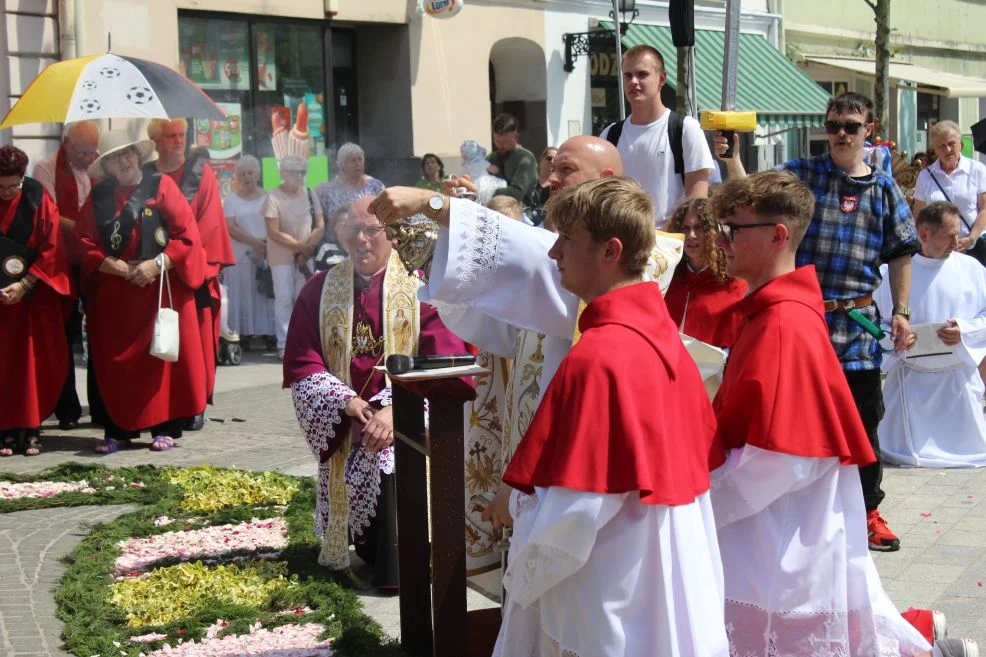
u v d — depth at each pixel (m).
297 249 13.02
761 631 3.92
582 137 4.50
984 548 6.08
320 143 15.56
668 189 6.63
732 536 3.97
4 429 8.76
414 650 4.65
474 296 3.87
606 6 18.53
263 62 14.87
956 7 27.95
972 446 8.09
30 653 4.73
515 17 17.31
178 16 14.02
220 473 7.79
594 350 3.27
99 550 6.12
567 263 3.48
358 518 5.61
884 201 6.00
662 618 3.25
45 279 8.76
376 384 5.68
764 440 3.80
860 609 3.99
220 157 14.45
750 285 4.17
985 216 11.09
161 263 8.80
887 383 8.21
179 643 4.81
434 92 16.41
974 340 8.02
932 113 27.19
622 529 3.28
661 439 3.25
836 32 23.89
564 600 3.34
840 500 3.97
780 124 20.08
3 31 12.66
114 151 8.87
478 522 4.73
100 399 9.28
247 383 11.61
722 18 20.77
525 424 4.32
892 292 6.25
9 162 8.60
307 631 4.95
